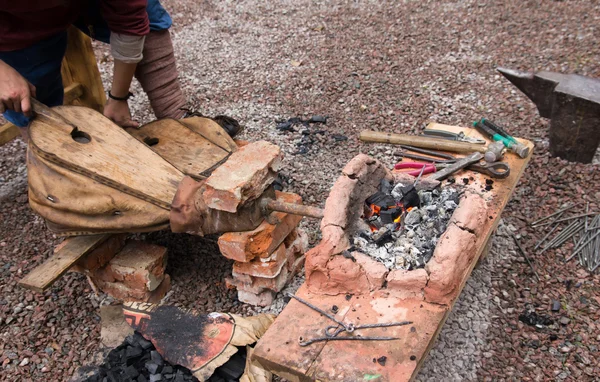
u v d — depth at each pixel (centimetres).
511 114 504
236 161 294
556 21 650
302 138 488
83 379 282
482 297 335
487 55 596
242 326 284
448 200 290
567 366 294
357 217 285
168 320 290
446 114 509
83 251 309
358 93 548
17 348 319
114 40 331
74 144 308
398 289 248
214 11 746
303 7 740
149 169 309
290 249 337
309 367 222
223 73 602
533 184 423
